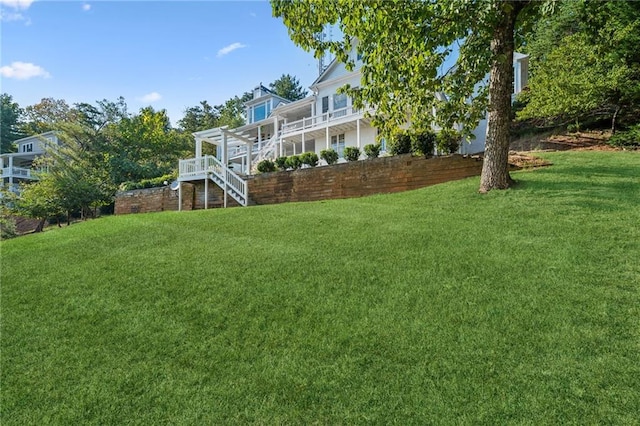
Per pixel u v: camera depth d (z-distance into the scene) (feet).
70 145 95.09
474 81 28.43
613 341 9.78
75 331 12.92
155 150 118.01
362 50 24.66
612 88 40.42
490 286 13.26
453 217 22.08
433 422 7.77
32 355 11.64
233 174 49.24
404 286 13.88
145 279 17.02
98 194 81.92
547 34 55.11
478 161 33.81
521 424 7.52
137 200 65.51
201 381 9.76
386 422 7.89
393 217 23.75
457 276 14.26
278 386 9.27
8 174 116.26
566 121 50.03
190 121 163.32
